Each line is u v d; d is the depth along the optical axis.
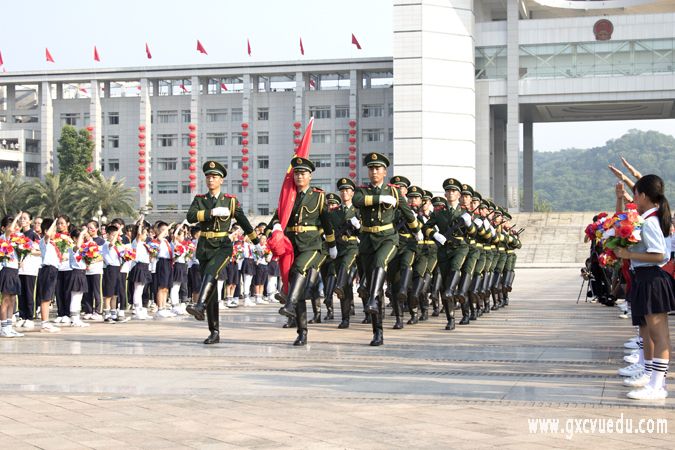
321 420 7.02
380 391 8.40
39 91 90.00
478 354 11.41
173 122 86.62
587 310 20.25
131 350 12.12
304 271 12.38
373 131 81.81
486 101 72.00
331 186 82.94
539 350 11.88
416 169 69.56
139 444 6.25
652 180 8.33
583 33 70.00
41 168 87.31
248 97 83.94
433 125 69.69
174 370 9.96
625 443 6.21
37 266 15.49
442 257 15.17
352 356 11.25
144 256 18.55
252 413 7.33
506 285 21.41
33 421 7.06
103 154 87.38
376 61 79.94
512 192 71.19
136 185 86.75
